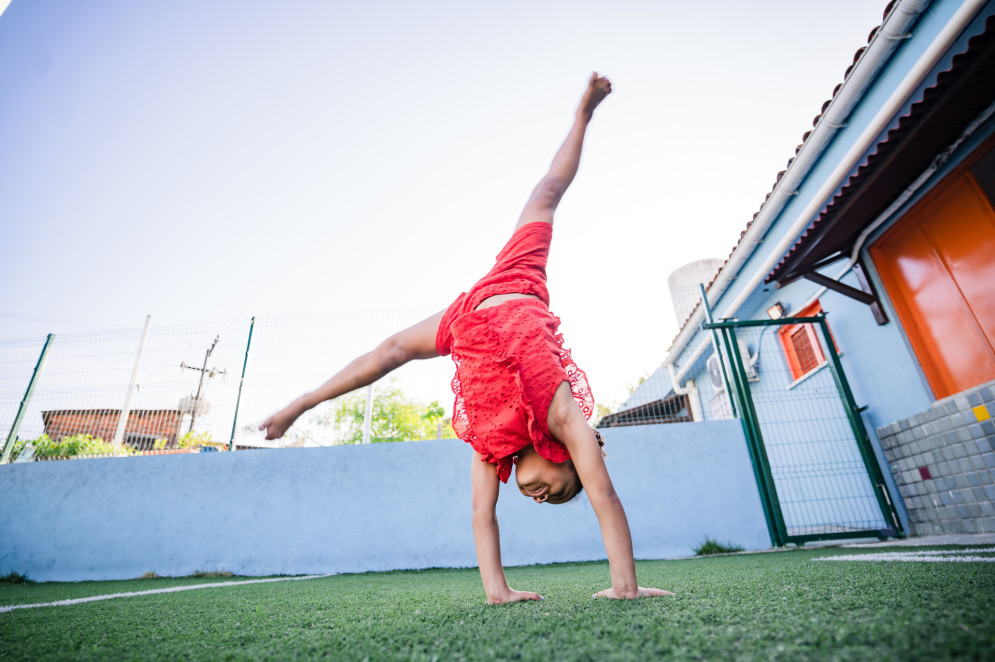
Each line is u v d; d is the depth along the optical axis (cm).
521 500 536
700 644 66
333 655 77
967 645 53
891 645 57
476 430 133
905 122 331
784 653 58
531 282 146
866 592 105
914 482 466
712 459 545
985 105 329
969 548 280
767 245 653
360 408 613
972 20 353
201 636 105
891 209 438
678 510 529
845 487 536
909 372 463
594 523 523
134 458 564
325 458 559
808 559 299
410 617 117
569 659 63
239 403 586
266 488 550
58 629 125
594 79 178
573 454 122
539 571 388
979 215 376
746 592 123
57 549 534
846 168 466
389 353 156
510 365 124
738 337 756
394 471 552
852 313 534
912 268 446
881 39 428
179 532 537
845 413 532
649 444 552
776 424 587
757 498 530
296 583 345
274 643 91
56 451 587
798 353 657
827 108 505
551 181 172
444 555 521
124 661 81
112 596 270
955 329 414
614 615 94
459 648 75
